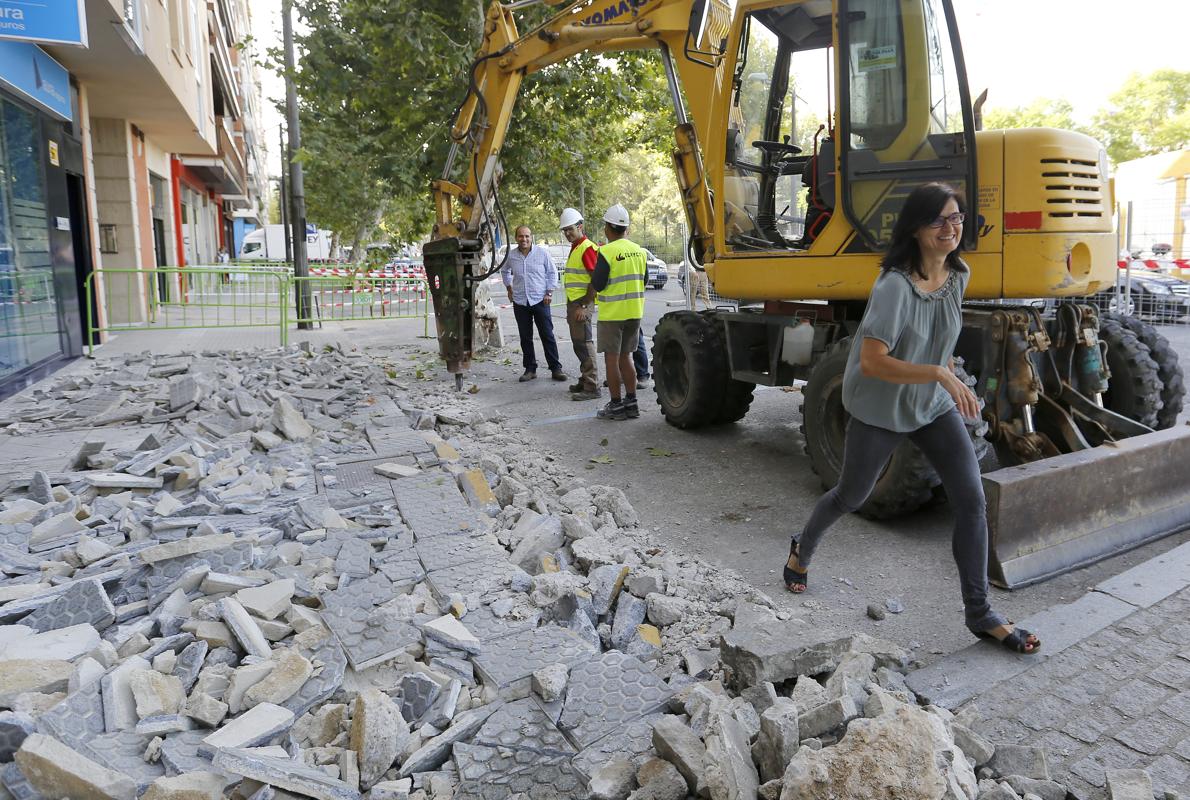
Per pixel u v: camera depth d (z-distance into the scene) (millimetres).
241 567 3850
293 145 17000
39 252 10336
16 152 9727
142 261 17688
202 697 2789
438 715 2875
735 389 7508
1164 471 4629
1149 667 3172
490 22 8953
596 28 7668
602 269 7691
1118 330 6090
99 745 2586
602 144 13828
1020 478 4043
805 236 6227
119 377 9484
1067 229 4855
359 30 12477
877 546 4789
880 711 2570
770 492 5828
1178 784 2531
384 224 33562
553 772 2600
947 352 3328
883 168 5281
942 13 4996
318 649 3221
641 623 3744
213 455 5914
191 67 17391
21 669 2891
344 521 4715
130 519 4590
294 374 9906
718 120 6336
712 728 2543
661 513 5438
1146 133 48844
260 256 45125
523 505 5125
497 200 9000
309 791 2393
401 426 7359
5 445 6547
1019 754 2584
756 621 3377
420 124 12508
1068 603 3887
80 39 7723
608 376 7996
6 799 2336
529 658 3229
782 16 6035
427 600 3766
